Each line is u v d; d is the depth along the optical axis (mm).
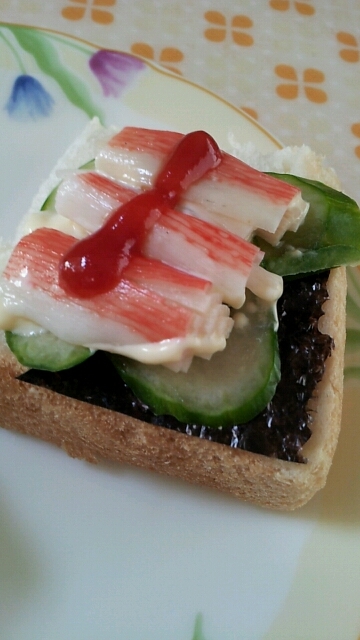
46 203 217
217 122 286
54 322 182
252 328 191
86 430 203
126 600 193
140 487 215
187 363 181
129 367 183
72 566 196
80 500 209
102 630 187
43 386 188
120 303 178
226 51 360
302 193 221
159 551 203
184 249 186
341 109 350
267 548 206
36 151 271
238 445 185
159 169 202
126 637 187
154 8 368
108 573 197
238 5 386
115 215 188
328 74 364
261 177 208
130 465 218
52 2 354
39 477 212
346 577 202
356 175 324
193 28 366
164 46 353
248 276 186
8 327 190
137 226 187
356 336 247
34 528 201
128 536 204
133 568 198
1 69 282
